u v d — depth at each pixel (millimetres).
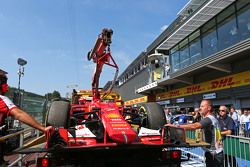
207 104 4766
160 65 28750
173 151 4309
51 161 3861
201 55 17422
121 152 4148
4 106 2484
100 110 4668
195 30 18125
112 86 6168
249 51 12297
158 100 28781
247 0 12633
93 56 6543
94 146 3574
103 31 5805
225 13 14586
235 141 5082
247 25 12688
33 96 15758
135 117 5453
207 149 4691
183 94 22172
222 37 14906
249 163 4570
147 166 4230
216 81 16969
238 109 14688
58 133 3605
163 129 4367
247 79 13844
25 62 11508
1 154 2861
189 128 4449
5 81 2719
